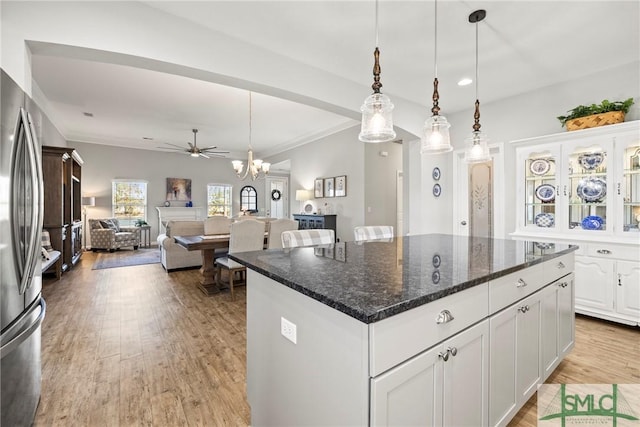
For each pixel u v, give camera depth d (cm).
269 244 387
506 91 370
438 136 218
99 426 157
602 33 250
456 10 223
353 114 354
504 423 144
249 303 161
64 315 313
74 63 356
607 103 286
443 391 110
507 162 389
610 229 286
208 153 903
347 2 216
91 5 201
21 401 146
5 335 128
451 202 458
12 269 137
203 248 379
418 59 295
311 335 113
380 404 89
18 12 181
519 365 156
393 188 623
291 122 605
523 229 347
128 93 450
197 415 167
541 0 211
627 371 208
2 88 130
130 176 811
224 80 265
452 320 114
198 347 244
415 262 157
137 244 772
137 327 283
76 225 582
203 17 233
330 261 159
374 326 87
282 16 232
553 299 192
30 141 151
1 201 129
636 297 268
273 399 140
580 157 311
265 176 1013
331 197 650
